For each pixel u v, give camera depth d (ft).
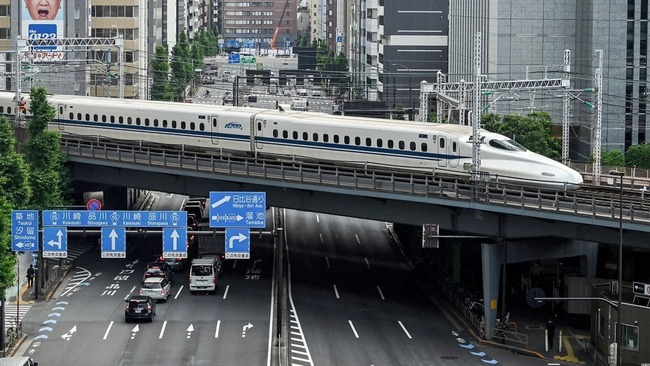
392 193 536.83
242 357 476.13
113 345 493.36
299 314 550.77
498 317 538.47
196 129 651.66
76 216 463.01
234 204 457.68
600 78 618.03
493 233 520.83
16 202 542.57
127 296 579.48
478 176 539.29
